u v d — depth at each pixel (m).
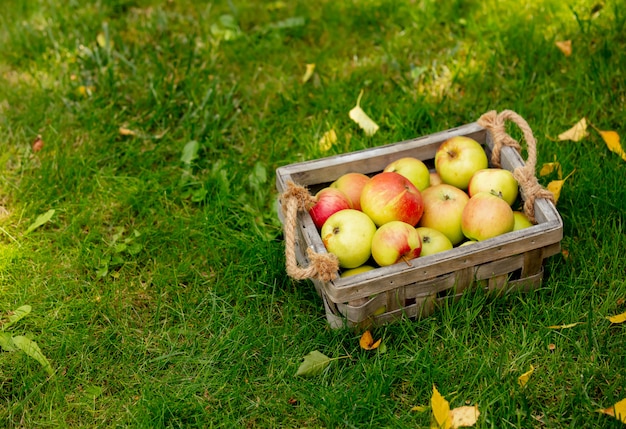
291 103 2.36
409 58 2.45
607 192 2.10
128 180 2.23
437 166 2.03
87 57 2.45
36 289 2.04
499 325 1.96
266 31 2.54
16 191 2.21
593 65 2.33
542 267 1.96
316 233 1.90
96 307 2.02
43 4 2.62
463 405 1.85
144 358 1.95
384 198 1.92
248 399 1.89
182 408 1.87
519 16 2.47
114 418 1.88
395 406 1.86
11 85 2.44
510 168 2.00
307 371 1.89
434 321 1.94
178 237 2.12
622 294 1.97
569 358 1.89
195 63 2.46
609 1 2.47
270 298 2.02
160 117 2.34
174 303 2.03
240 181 2.22
